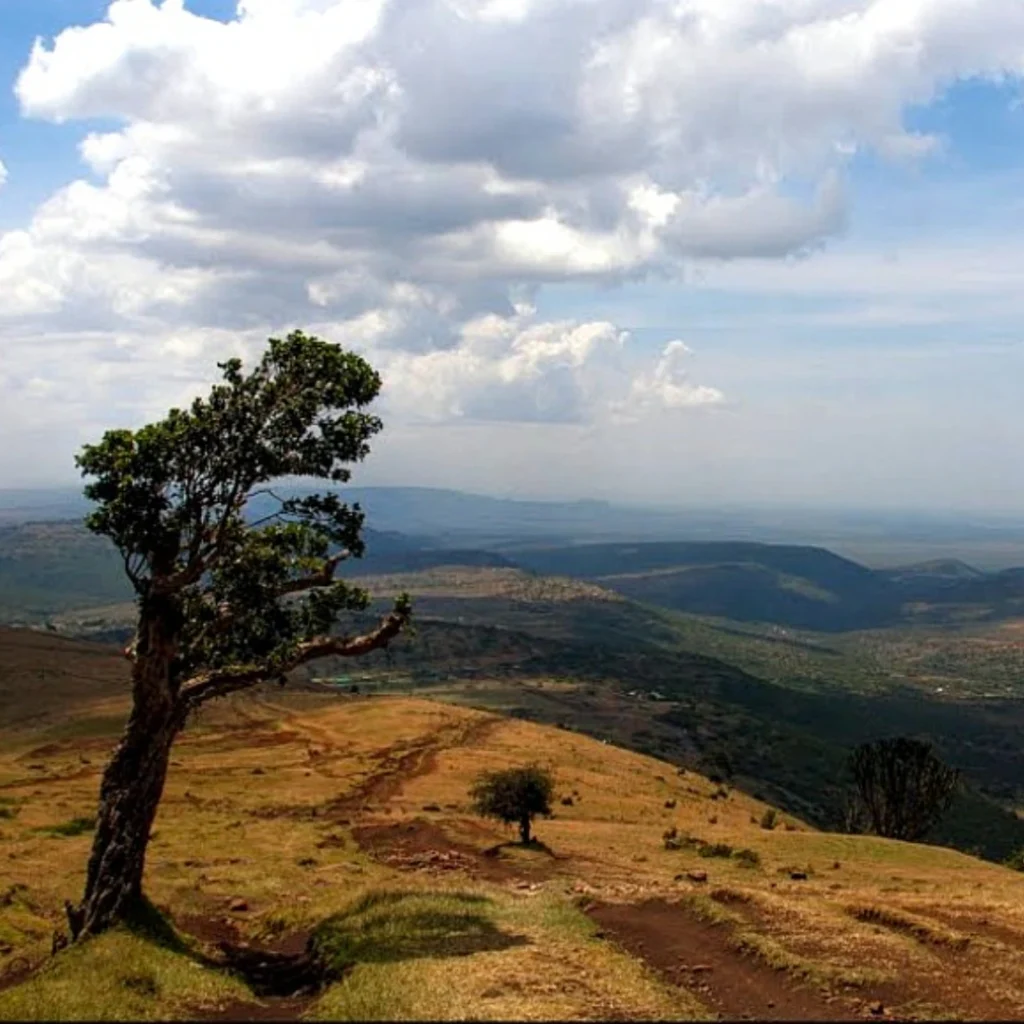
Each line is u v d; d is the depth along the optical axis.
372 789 84.44
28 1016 20.56
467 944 25.11
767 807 117.25
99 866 28.34
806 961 23.48
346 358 30.30
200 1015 22.36
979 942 25.94
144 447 28.06
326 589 31.95
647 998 20.67
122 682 163.25
